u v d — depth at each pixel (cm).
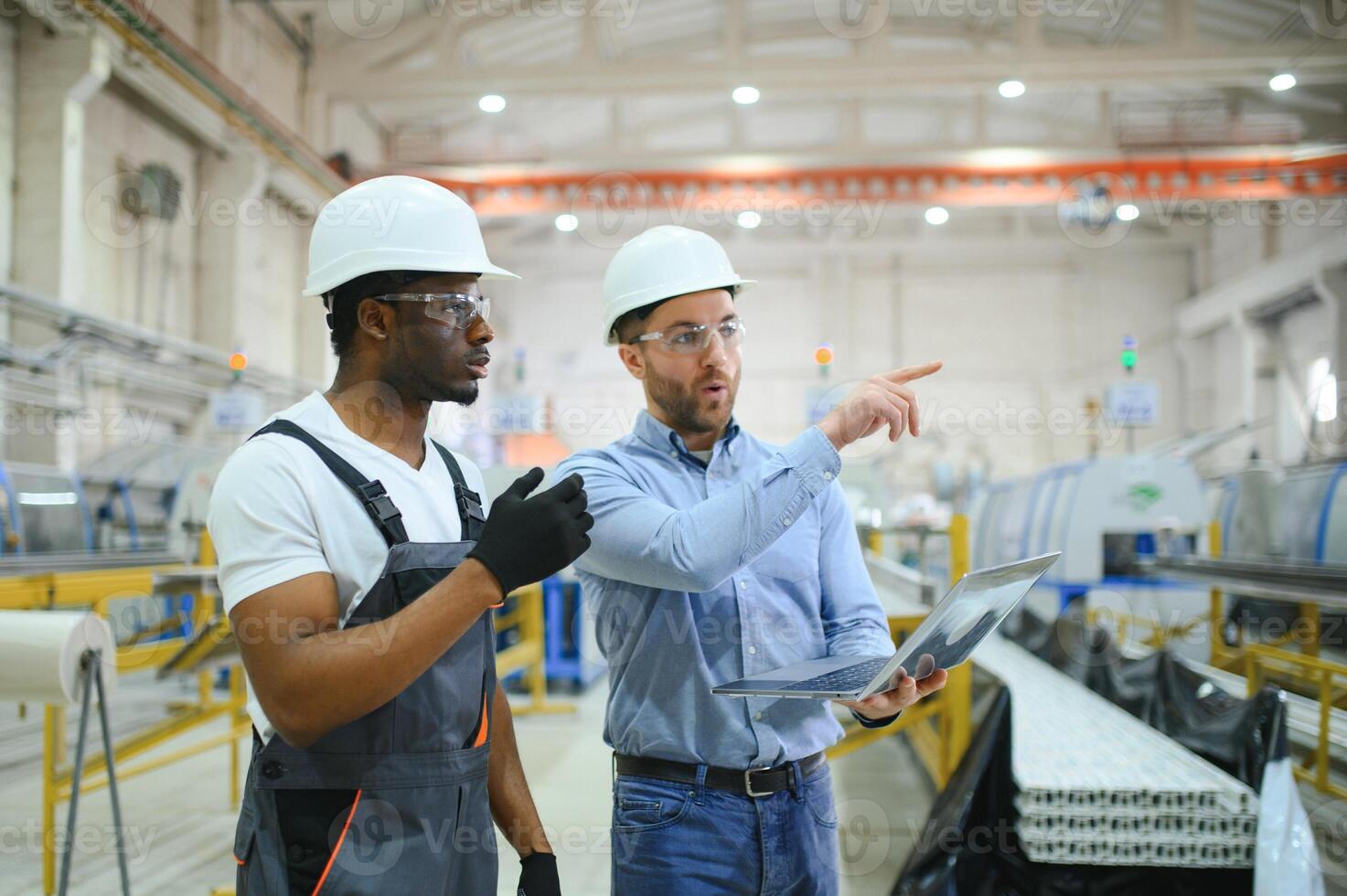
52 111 630
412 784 99
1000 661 415
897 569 448
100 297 688
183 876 293
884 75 695
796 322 1515
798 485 116
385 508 101
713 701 130
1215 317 1218
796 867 131
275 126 671
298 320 931
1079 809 211
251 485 95
